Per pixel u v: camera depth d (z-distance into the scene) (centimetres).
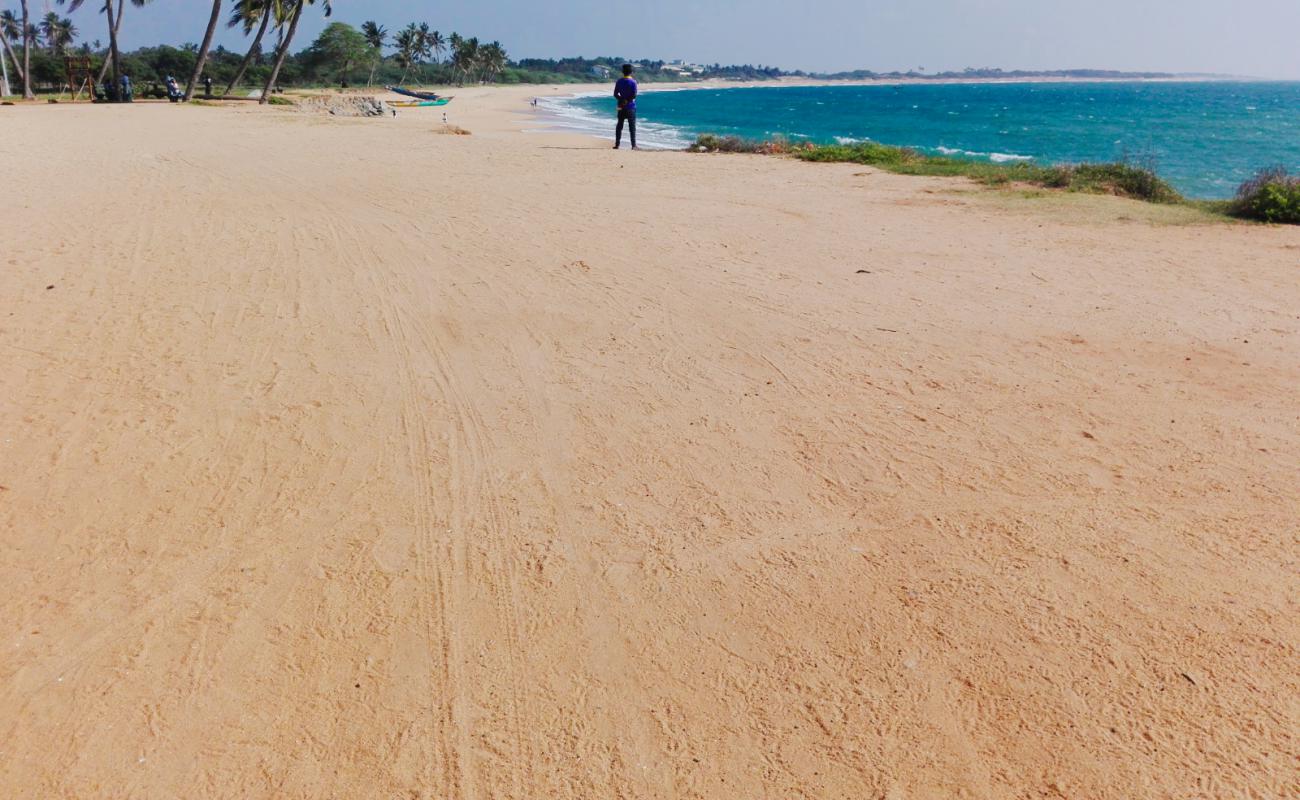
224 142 1869
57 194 1120
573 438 463
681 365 562
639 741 270
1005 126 5156
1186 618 313
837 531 374
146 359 564
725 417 485
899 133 4484
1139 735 265
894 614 321
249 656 306
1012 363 557
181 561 358
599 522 385
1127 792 246
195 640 314
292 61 10731
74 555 361
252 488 412
